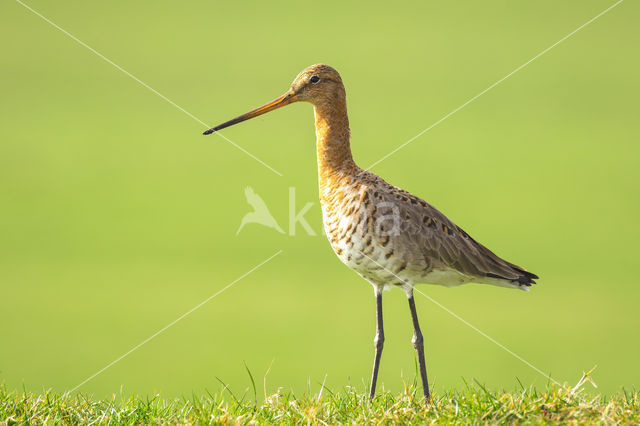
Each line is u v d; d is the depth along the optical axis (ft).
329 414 27.68
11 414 27.58
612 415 25.86
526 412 26.18
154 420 27.32
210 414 27.35
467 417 26.30
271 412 28.07
